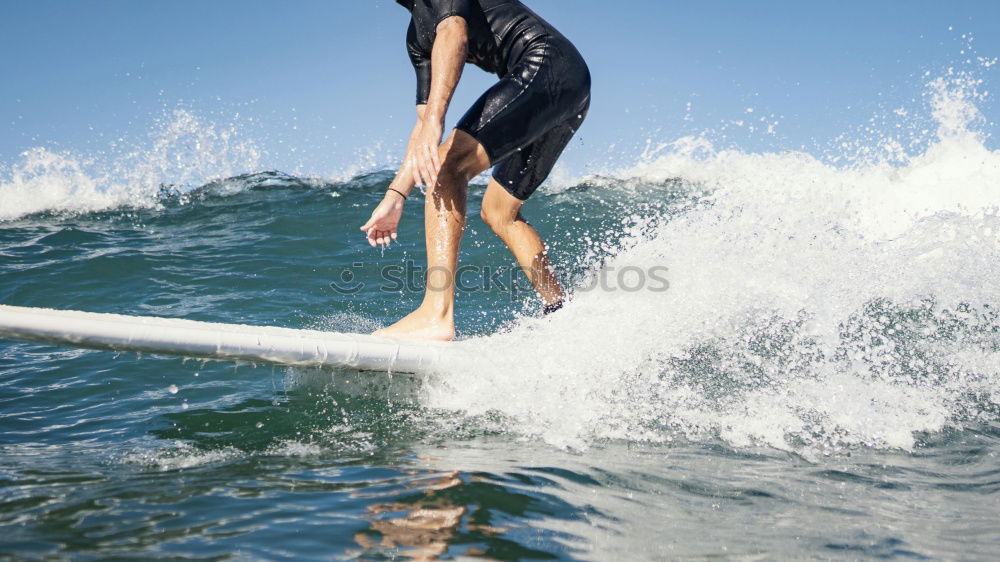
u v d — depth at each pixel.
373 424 3.63
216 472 2.95
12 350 5.18
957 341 4.63
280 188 12.46
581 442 3.38
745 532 2.41
